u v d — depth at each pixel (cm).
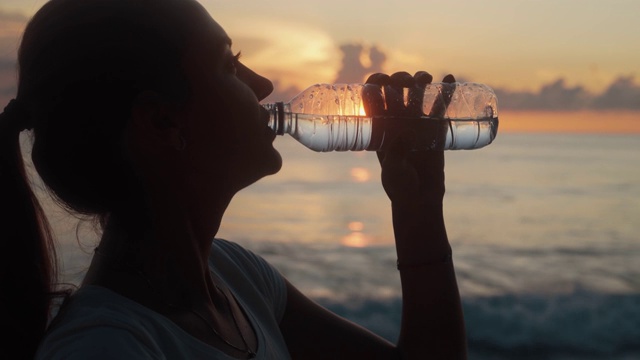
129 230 104
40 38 101
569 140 6184
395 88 153
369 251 1650
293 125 169
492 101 182
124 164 102
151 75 101
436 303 137
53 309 108
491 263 1530
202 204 109
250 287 126
